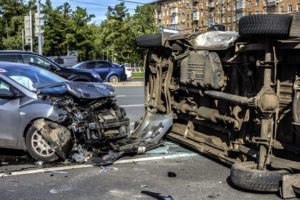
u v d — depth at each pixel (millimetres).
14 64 8008
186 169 6387
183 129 7938
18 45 54188
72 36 53438
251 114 5980
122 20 57062
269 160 5414
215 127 6840
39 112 6656
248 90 5988
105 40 57406
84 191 5383
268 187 5098
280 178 5102
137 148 7125
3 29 56094
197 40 7066
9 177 5953
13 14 56875
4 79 6984
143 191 5383
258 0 78562
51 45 52906
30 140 6699
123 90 21453
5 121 6781
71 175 6059
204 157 7113
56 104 6793
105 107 7234
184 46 7520
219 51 6648
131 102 15297
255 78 5938
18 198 5113
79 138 6793
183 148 7770
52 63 14688
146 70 8938
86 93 6895
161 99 8477
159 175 6078
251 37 5391
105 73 27781
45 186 5574
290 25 4883
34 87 7281
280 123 5574
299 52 5215
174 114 8070
